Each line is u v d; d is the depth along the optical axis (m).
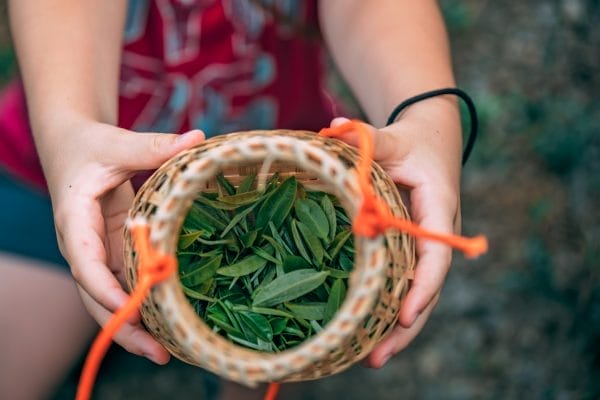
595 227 2.64
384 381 2.55
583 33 3.05
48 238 1.82
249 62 1.77
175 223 1.00
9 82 2.92
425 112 1.41
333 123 1.14
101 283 1.20
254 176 1.20
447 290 2.67
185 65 1.75
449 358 2.56
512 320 2.59
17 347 1.82
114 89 1.51
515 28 3.14
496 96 2.97
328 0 1.67
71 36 1.45
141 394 2.60
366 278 0.97
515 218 2.77
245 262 1.19
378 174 1.11
